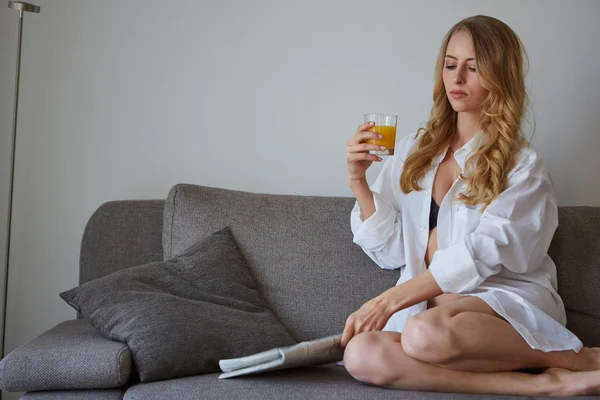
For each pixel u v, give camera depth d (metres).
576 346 1.84
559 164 2.70
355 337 1.78
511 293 1.91
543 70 2.68
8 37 2.63
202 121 2.68
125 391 1.77
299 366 1.79
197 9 2.67
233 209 2.33
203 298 2.10
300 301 2.24
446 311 1.77
